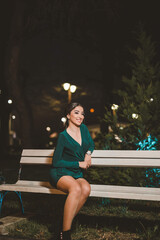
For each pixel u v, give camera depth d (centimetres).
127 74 1327
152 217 459
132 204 545
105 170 622
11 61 1916
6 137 2909
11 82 1933
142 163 411
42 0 1764
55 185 366
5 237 365
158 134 607
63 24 1789
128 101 644
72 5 1698
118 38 1609
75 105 389
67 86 1405
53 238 366
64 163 364
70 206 330
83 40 1869
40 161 462
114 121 633
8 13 1895
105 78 1814
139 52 664
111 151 429
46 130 3528
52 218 454
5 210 510
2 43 1938
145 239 356
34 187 396
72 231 393
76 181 352
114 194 353
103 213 484
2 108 2695
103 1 1584
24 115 1958
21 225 415
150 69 648
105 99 1786
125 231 393
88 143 396
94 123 3212
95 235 379
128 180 581
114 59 1748
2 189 414
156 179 567
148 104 609
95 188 399
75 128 391
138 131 598
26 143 1944
